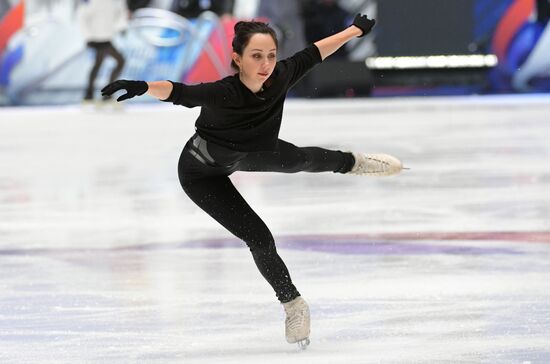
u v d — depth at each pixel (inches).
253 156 482.3
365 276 645.3
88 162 1380.4
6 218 924.0
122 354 478.0
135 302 590.9
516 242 748.0
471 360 450.0
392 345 482.0
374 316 541.3
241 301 590.6
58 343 500.1
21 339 508.7
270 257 485.1
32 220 909.2
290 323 480.1
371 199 983.0
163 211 946.1
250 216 488.4
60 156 1464.1
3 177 1232.2
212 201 487.2
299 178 1159.6
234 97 452.8
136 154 1473.9
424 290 600.1
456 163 1251.2
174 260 718.5
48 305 586.2
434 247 737.6
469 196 983.0
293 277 647.8
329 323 530.3
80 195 1066.7
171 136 1772.9
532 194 989.8
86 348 489.4
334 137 1617.9
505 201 949.2
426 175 1144.2
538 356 453.4
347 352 473.4
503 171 1167.6
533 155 1322.6
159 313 562.6
